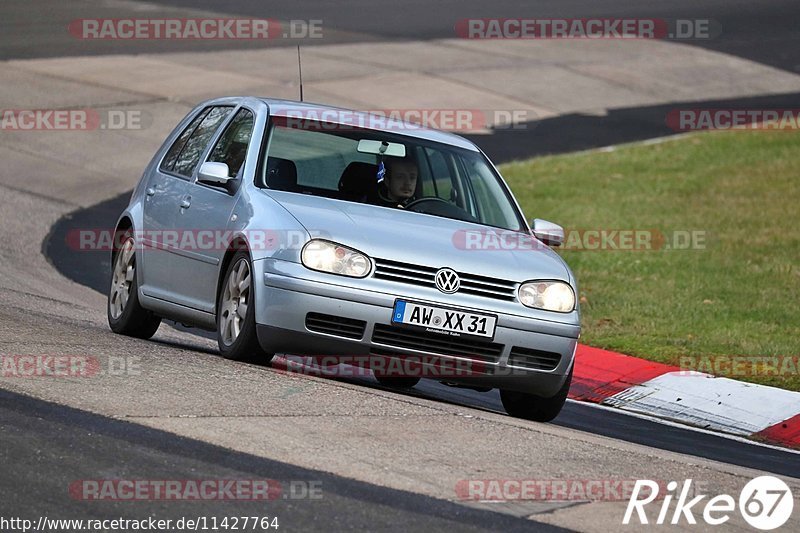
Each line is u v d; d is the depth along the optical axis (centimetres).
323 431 2269
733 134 8762
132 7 11906
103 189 6662
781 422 3397
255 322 2736
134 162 7262
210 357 2888
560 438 2483
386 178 3027
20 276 4650
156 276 3238
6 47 9750
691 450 2981
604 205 6700
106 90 8675
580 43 11750
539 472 2186
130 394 2398
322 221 2752
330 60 10125
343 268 2661
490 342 2717
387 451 2188
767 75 11125
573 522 1927
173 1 12319
